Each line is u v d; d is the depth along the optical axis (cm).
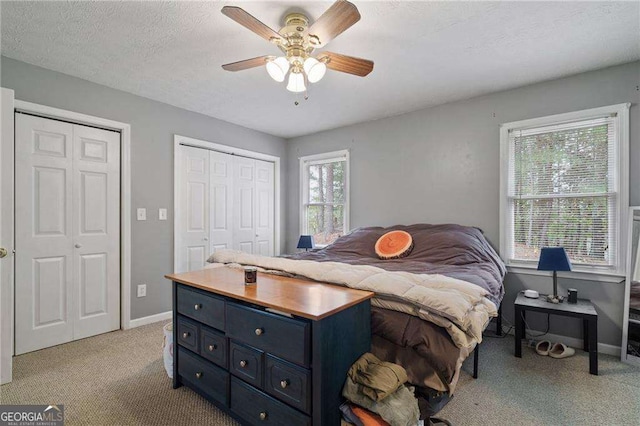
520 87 289
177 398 186
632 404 180
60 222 264
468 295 144
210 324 171
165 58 238
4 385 200
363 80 275
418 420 129
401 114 363
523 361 234
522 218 295
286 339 134
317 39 175
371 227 360
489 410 174
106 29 200
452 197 328
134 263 307
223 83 283
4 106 200
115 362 232
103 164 289
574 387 198
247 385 152
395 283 153
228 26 197
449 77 269
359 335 143
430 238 289
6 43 216
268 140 452
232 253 252
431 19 189
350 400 129
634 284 235
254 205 434
